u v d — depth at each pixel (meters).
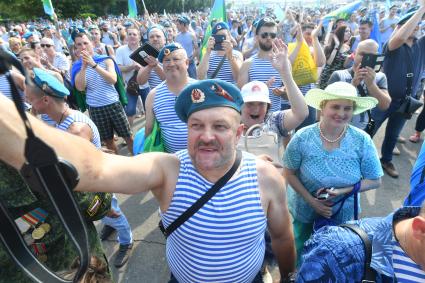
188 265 1.40
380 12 13.86
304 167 2.26
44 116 2.68
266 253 2.12
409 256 1.03
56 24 9.15
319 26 4.73
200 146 1.25
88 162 0.80
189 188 1.29
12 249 0.71
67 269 1.17
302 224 2.49
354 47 6.37
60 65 6.02
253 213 1.33
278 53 2.35
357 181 2.20
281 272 1.84
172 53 2.68
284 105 4.23
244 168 1.36
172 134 2.76
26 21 34.03
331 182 2.18
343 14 6.54
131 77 5.44
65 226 0.61
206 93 1.23
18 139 0.61
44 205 1.20
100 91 4.27
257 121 2.47
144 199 3.88
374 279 1.13
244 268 1.41
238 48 10.50
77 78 4.21
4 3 34.00
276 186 1.40
